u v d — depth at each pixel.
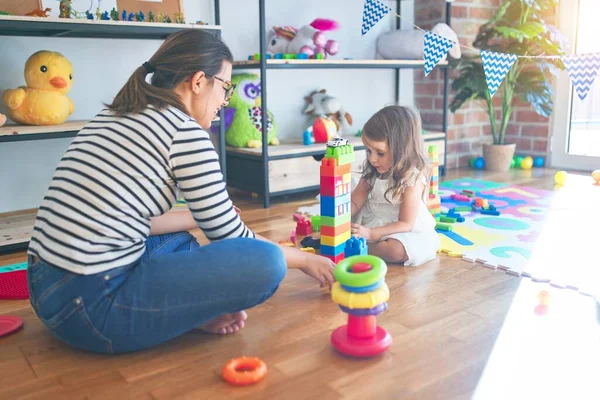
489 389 1.02
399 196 1.72
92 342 1.10
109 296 1.06
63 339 1.13
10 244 1.90
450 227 2.04
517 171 3.34
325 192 1.54
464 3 3.27
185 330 1.13
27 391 1.05
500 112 3.64
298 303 1.43
